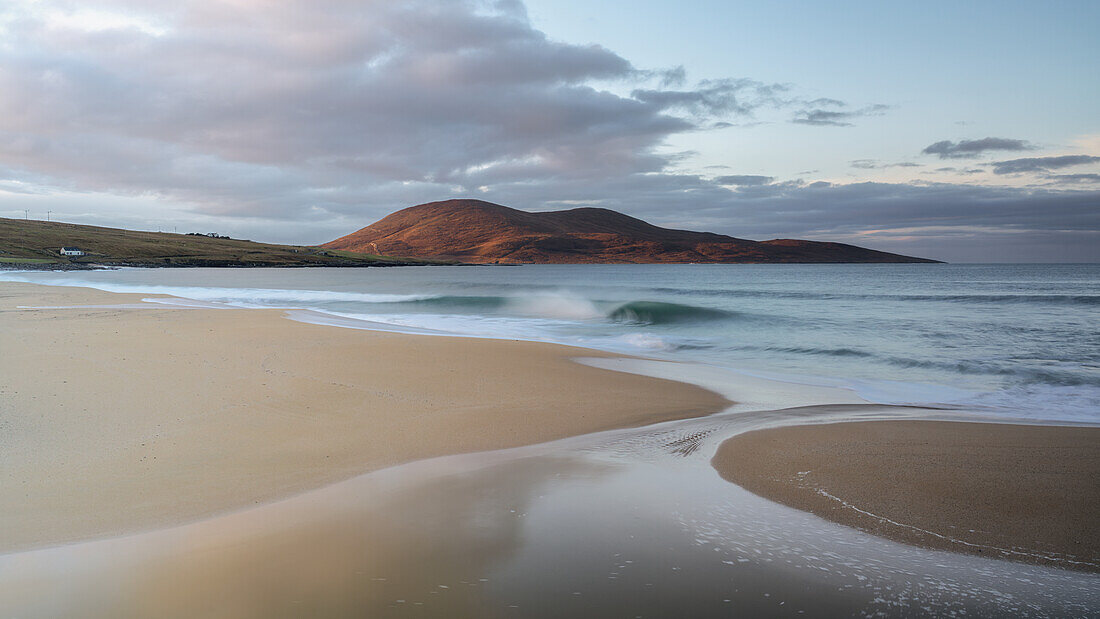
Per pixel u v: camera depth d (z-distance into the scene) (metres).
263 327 19.66
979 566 4.30
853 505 5.38
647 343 17.38
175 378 10.71
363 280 69.50
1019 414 9.27
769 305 31.78
